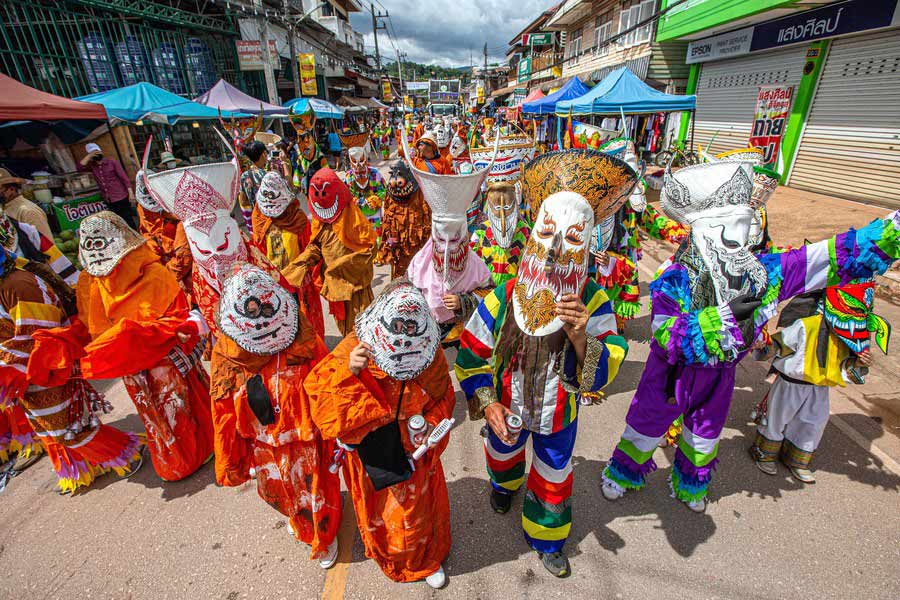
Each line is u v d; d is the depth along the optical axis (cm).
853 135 904
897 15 783
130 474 316
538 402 204
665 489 289
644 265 701
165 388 285
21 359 259
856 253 224
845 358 255
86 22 1058
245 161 650
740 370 412
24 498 300
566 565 235
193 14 1352
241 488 302
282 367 211
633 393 390
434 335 192
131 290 270
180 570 246
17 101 585
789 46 1027
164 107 934
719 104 1303
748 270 225
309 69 1703
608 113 935
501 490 266
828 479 290
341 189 379
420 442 198
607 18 1867
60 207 704
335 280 384
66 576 245
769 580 229
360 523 225
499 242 345
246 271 202
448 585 233
